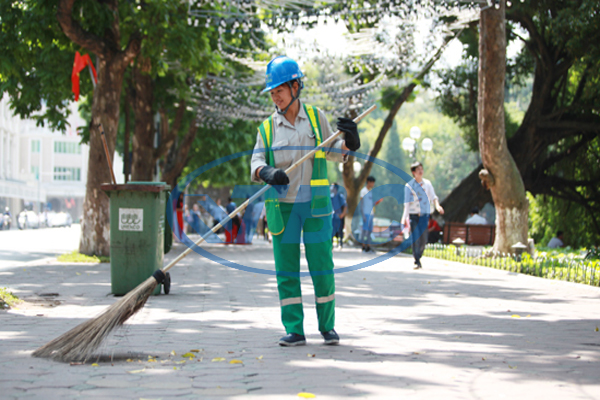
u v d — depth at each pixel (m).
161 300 7.55
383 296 8.28
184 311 6.59
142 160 21.66
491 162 13.91
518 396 3.28
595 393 3.36
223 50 20.06
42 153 84.75
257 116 27.56
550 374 3.80
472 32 23.89
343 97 23.69
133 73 20.92
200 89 23.23
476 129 27.72
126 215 8.00
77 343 4.09
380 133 26.50
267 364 3.99
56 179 85.19
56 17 14.12
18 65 16.08
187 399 3.12
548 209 26.78
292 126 4.70
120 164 72.00
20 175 75.75
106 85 15.26
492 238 19.86
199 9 15.30
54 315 6.16
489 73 13.68
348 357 4.25
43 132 84.38
